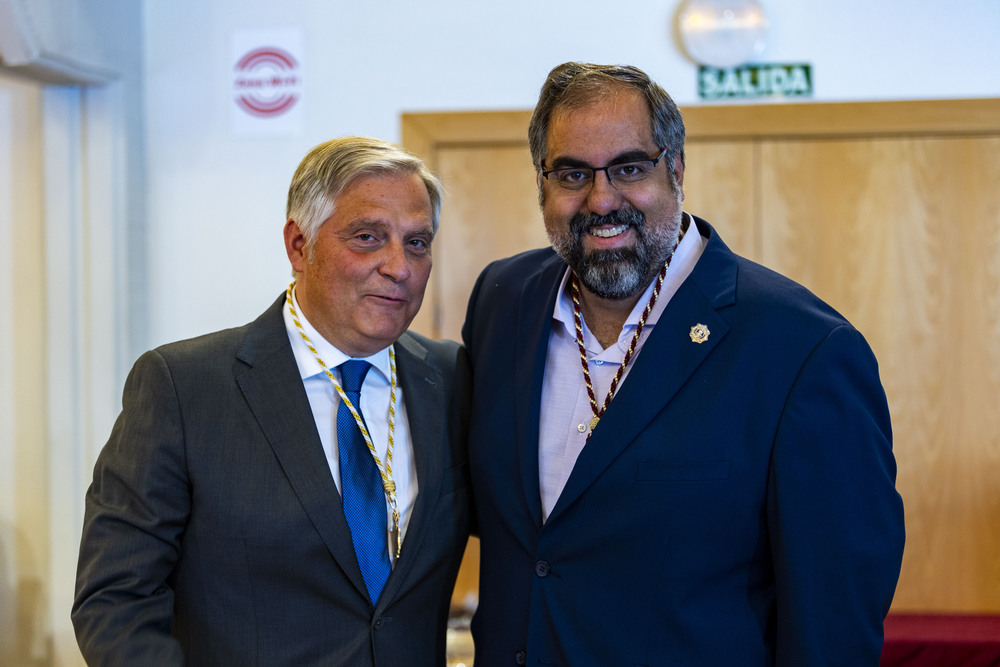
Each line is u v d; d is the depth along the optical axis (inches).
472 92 125.8
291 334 59.9
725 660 52.7
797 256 125.5
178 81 128.0
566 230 56.7
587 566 55.5
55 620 121.7
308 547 54.5
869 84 120.7
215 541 54.7
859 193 124.0
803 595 51.1
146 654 50.4
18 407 120.0
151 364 57.4
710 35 118.0
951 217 122.9
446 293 130.4
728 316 56.2
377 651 55.3
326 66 127.1
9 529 119.8
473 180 128.5
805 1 120.6
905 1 119.5
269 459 55.6
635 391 55.7
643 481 54.1
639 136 54.7
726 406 53.6
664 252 57.2
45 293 121.0
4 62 105.3
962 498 124.9
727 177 125.5
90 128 121.6
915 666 113.0
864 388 53.6
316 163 56.6
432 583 59.3
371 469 57.7
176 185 128.3
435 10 125.7
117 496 54.6
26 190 119.1
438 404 62.7
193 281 128.7
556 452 59.0
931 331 124.6
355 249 55.4
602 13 123.2
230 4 127.4
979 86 119.3
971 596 124.7
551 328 62.2
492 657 59.7
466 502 63.0
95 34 114.8
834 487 51.7
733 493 52.8
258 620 54.7
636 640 53.5
